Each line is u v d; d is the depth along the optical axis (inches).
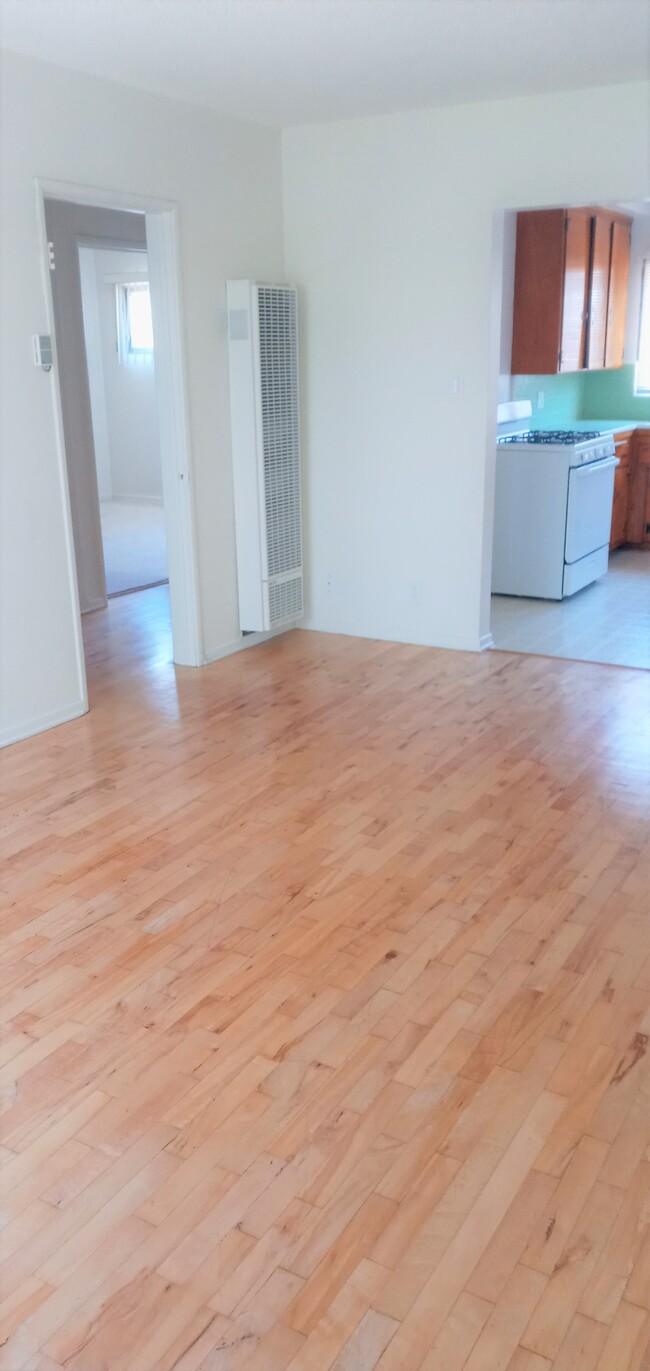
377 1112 84.0
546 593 252.1
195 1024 95.0
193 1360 63.6
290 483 211.5
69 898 117.1
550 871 121.5
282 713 176.4
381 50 147.1
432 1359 63.6
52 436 161.0
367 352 205.5
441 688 188.4
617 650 210.7
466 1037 92.8
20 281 151.2
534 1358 63.6
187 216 181.3
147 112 168.9
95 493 248.2
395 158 192.2
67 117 154.5
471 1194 75.9
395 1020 95.3
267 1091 86.4
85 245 244.2
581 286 259.4
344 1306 67.1
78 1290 68.4
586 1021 95.0
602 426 296.5
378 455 210.2
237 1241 72.0
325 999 98.5
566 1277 69.1
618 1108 84.2
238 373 196.1
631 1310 66.7
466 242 189.6
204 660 205.0
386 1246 71.5
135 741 164.2
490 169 183.8
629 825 133.0
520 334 255.1
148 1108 84.7
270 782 147.8
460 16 132.4
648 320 306.3
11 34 136.8
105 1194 76.1
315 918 112.3
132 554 320.2
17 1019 96.0
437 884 119.0
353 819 135.6
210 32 137.6
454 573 209.0
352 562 220.8
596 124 172.4
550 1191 76.0
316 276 207.2
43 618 165.6
